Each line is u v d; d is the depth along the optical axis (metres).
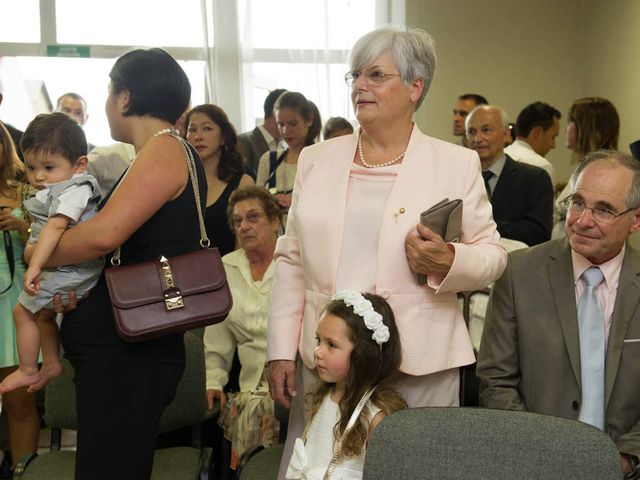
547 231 4.34
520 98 7.21
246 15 7.01
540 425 1.71
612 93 6.57
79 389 2.14
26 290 2.08
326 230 2.14
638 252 2.30
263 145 5.93
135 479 2.12
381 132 2.14
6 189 3.42
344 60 7.09
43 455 2.91
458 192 2.12
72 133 2.32
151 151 2.12
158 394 2.16
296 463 2.16
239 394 3.37
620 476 1.66
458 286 2.05
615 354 2.21
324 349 2.11
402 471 1.74
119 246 2.15
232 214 3.49
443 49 7.16
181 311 2.08
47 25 6.97
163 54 2.23
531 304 2.33
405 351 2.07
